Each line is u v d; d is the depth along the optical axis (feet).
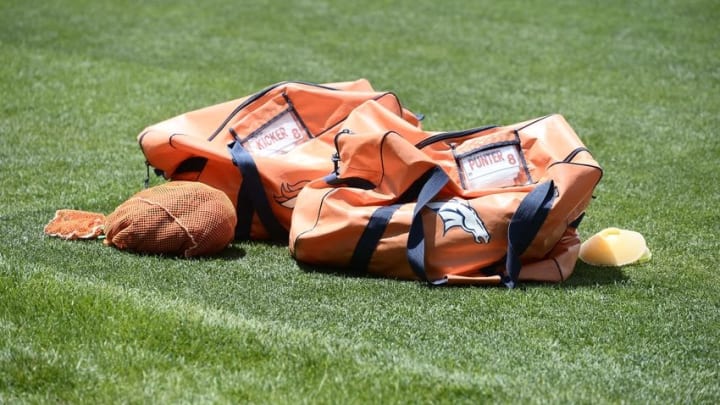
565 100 123.65
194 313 57.62
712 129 111.24
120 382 50.75
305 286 64.85
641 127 111.96
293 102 78.02
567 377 52.13
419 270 64.34
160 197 70.49
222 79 129.39
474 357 54.24
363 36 157.69
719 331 59.41
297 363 52.60
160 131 76.02
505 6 178.40
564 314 61.16
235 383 50.65
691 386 51.75
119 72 130.11
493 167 70.03
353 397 49.21
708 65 140.67
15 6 170.19
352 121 73.51
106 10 169.99
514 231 65.46
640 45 151.84
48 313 57.82
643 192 89.66
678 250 74.84
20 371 51.13
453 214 66.28
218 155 74.08
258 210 73.41
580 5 178.40
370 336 56.70
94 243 71.97
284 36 156.25
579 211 68.08
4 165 92.43
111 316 57.26
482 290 64.85
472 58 145.07
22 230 74.43
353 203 68.44
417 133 72.90
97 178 89.40
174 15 168.14
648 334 58.54
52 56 136.46
